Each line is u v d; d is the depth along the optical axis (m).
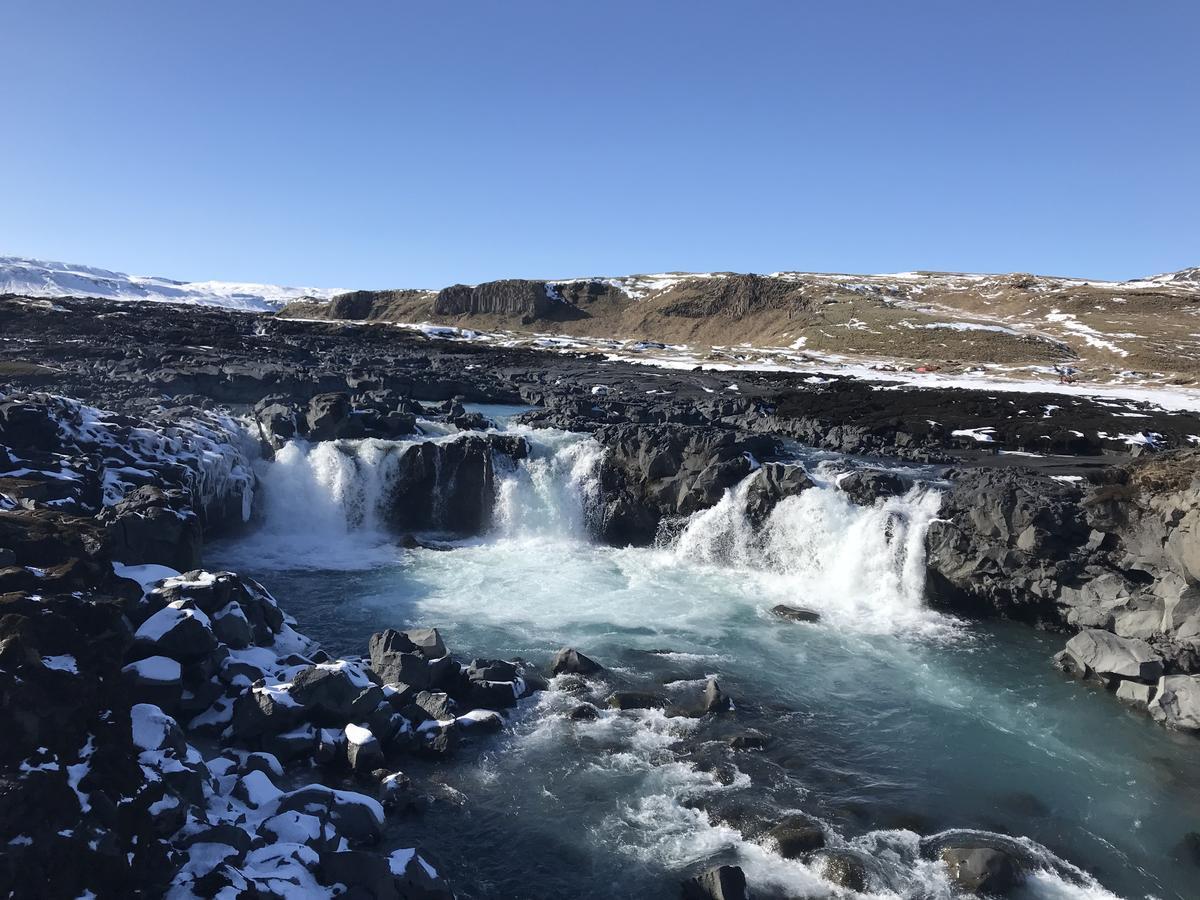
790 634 24.91
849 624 25.89
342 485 33.91
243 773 14.69
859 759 17.86
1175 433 43.53
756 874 13.98
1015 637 25.12
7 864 9.22
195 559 23.14
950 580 27.20
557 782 16.44
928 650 23.98
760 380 69.56
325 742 16.02
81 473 24.84
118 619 13.99
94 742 11.61
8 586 13.59
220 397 44.88
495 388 55.22
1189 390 70.81
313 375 48.31
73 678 11.61
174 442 30.09
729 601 27.69
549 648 23.09
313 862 12.10
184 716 16.17
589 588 28.53
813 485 31.00
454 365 71.00
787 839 14.78
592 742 17.95
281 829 12.81
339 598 26.48
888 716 19.86
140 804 11.47
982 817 15.91
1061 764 17.91
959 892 13.76
